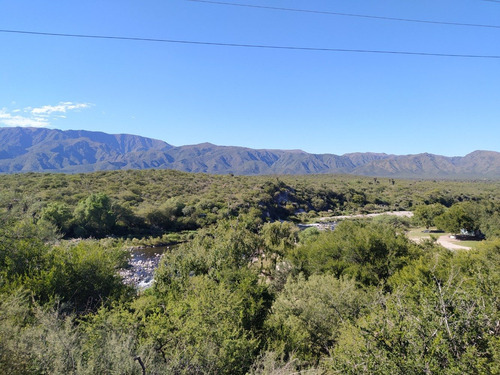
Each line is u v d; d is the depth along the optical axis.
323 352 9.52
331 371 5.41
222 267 14.99
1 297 7.77
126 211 52.44
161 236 51.66
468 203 50.91
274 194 86.94
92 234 45.81
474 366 3.52
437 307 4.28
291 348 8.59
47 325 6.12
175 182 85.44
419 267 12.70
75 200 55.00
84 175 80.56
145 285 27.22
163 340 6.72
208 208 65.50
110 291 13.08
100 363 5.04
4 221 13.67
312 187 113.12
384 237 18.38
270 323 10.01
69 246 14.88
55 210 42.91
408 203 105.62
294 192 100.75
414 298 5.56
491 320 4.05
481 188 132.75
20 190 53.09
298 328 9.85
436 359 3.75
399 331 4.11
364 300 9.78
